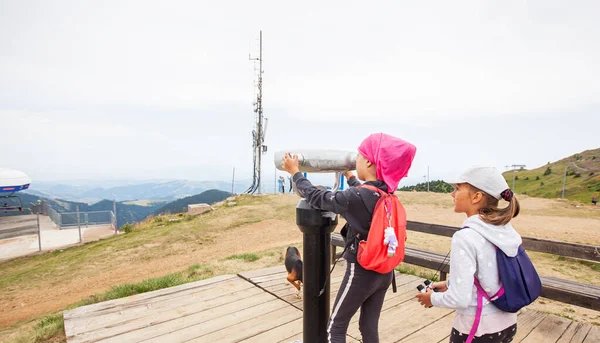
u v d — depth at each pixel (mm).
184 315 3248
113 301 3557
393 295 3801
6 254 13102
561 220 13688
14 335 4695
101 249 12023
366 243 1710
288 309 3395
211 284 4074
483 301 1504
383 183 1815
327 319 2068
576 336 2926
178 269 8883
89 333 2893
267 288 3910
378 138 1816
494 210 1536
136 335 2867
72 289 8344
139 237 13102
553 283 3336
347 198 1724
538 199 19906
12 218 20891
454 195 1682
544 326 3105
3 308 7492
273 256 7301
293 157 1886
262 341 2793
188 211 17344
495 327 1497
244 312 3322
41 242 14805
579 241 10125
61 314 4523
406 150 1784
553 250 3434
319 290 2021
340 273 4504
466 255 1482
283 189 23047
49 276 9594
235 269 6371
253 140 26797
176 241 11797
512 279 1456
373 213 1743
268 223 13531
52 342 3381
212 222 14148
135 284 5082
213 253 10148
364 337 2006
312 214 1942
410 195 19344
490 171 1542
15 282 9352
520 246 1554
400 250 1785
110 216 18344
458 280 1472
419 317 3264
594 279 6344
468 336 1534
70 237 15609
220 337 2848
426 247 8547
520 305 1453
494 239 1478
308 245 2020
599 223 12906
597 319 4078
